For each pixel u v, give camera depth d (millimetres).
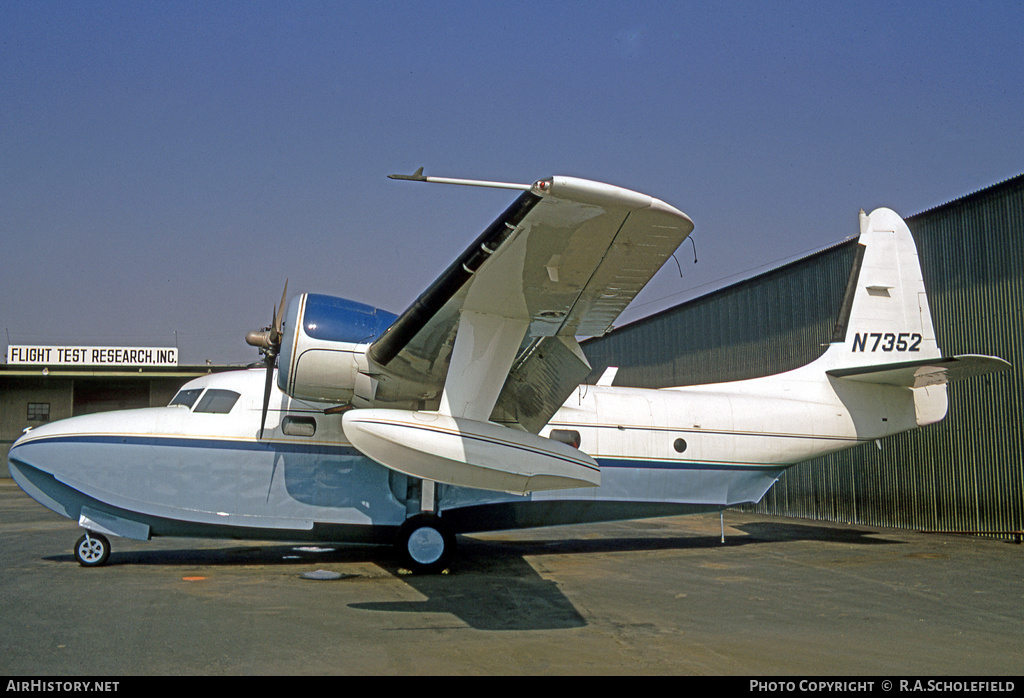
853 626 6430
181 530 9055
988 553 10828
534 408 8992
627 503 10555
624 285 6418
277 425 9211
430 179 4930
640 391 11109
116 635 5703
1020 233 11953
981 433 12500
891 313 12117
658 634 6082
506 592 7816
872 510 14695
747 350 18500
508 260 5945
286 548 10844
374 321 8680
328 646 5527
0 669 4832
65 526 13477
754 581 8617
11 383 29141
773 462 11258
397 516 9312
